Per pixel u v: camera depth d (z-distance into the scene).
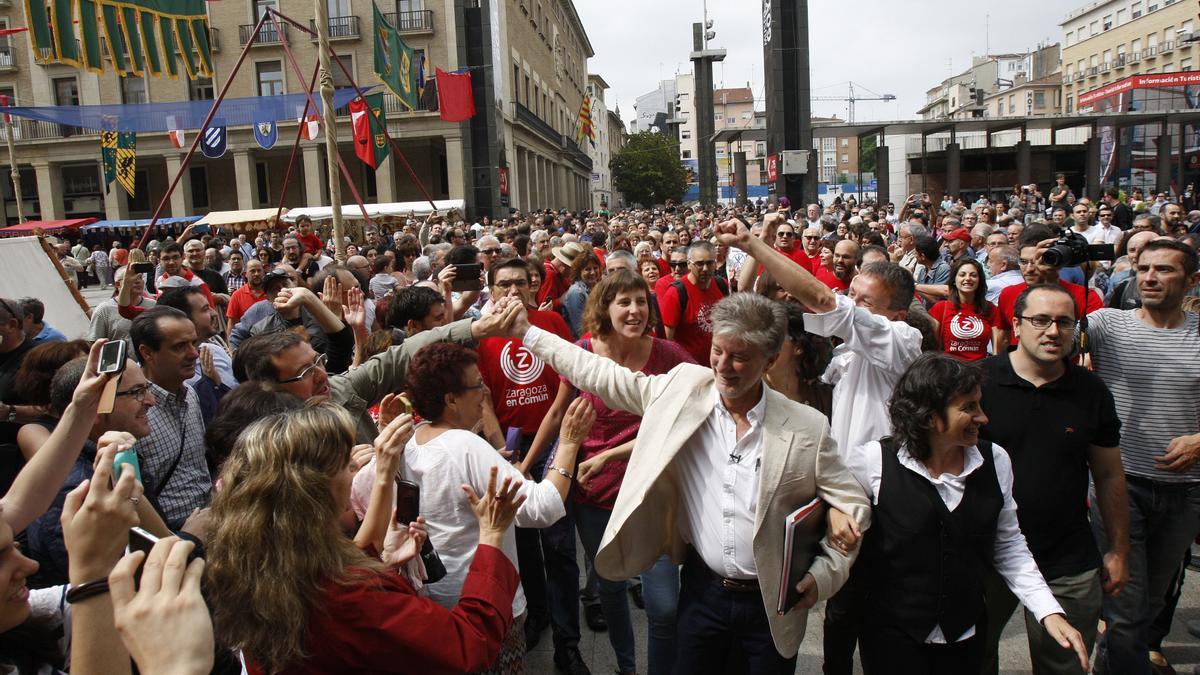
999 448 2.65
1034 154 37.84
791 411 2.55
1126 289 5.26
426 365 2.68
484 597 2.03
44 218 38.06
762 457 2.47
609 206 93.44
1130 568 3.19
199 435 3.43
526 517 2.65
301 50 34.28
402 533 2.38
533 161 45.97
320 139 35.47
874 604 2.65
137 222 33.59
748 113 114.69
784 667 2.61
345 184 37.34
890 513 2.58
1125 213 15.20
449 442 2.64
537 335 3.08
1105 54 68.19
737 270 9.09
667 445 2.57
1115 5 66.31
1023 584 2.55
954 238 8.16
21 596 1.76
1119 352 3.34
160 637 1.38
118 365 2.29
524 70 43.78
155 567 1.45
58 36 8.60
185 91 35.12
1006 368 2.98
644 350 3.67
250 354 3.15
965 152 37.28
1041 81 79.38
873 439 3.18
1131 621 3.12
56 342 3.20
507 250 8.03
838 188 53.78
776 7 26.41
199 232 34.28
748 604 2.59
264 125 18.81
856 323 3.07
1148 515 3.29
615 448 3.33
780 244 7.66
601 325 3.61
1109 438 2.89
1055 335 2.77
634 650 3.63
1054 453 2.86
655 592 3.03
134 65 9.54
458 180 33.62
